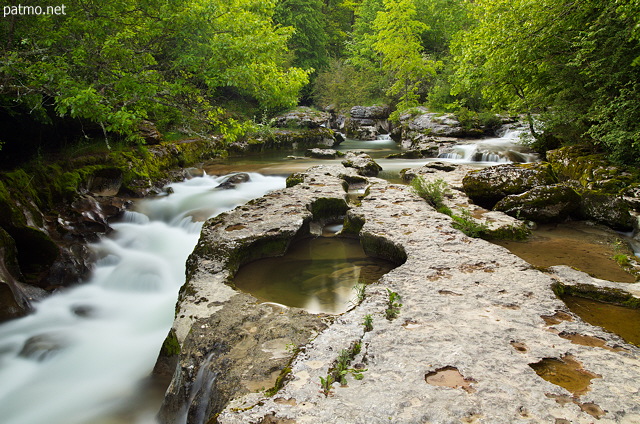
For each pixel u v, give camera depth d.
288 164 16.36
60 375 4.94
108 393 4.60
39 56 7.78
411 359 3.20
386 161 17.34
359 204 9.26
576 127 12.47
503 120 22.05
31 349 5.34
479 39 14.05
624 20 9.27
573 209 8.43
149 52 8.91
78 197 9.20
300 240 7.73
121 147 12.00
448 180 10.80
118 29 8.45
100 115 7.11
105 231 8.58
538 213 8.31
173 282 7.23
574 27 11.30
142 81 8.09
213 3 8.86
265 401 2.76
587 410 2.61
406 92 30.86
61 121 10.62
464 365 3.10
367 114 31.22
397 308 4.08
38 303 6.26
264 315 4.44
